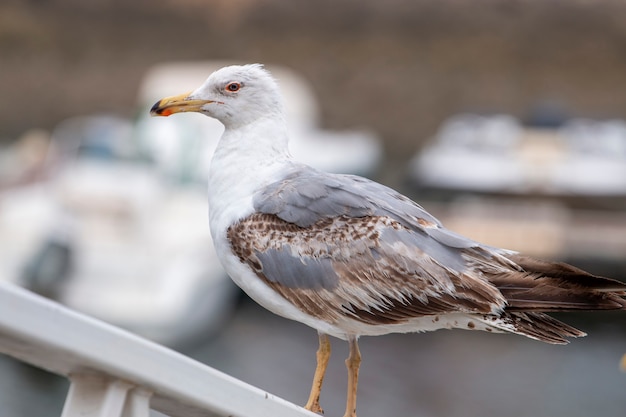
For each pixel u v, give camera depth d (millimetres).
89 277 16672
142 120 19828
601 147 21078
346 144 22750
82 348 3152
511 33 40500
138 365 3314
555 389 15039
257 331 17484
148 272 16766
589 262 19578
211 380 3594
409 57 39438
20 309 3002
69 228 17156
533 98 36656
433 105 36281
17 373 14305
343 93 37062
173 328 16422
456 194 20656
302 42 40219
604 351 16719
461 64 38781
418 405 14266
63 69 38781
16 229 17297
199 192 18469
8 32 40094
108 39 40500
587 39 39844
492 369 15781
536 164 20250
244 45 39938
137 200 17766
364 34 40875
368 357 16109
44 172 19797
